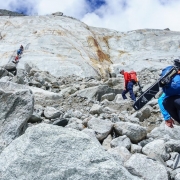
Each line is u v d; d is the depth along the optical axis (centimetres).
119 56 3981
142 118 998
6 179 398
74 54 3381
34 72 2197
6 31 3953
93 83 1858
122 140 663
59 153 412
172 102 528
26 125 632
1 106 605
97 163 407
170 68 534
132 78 1346
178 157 597
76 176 398
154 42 4412
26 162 404
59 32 3928
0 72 1881
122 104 1217
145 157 533
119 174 400
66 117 881
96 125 718
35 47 3394
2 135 588
